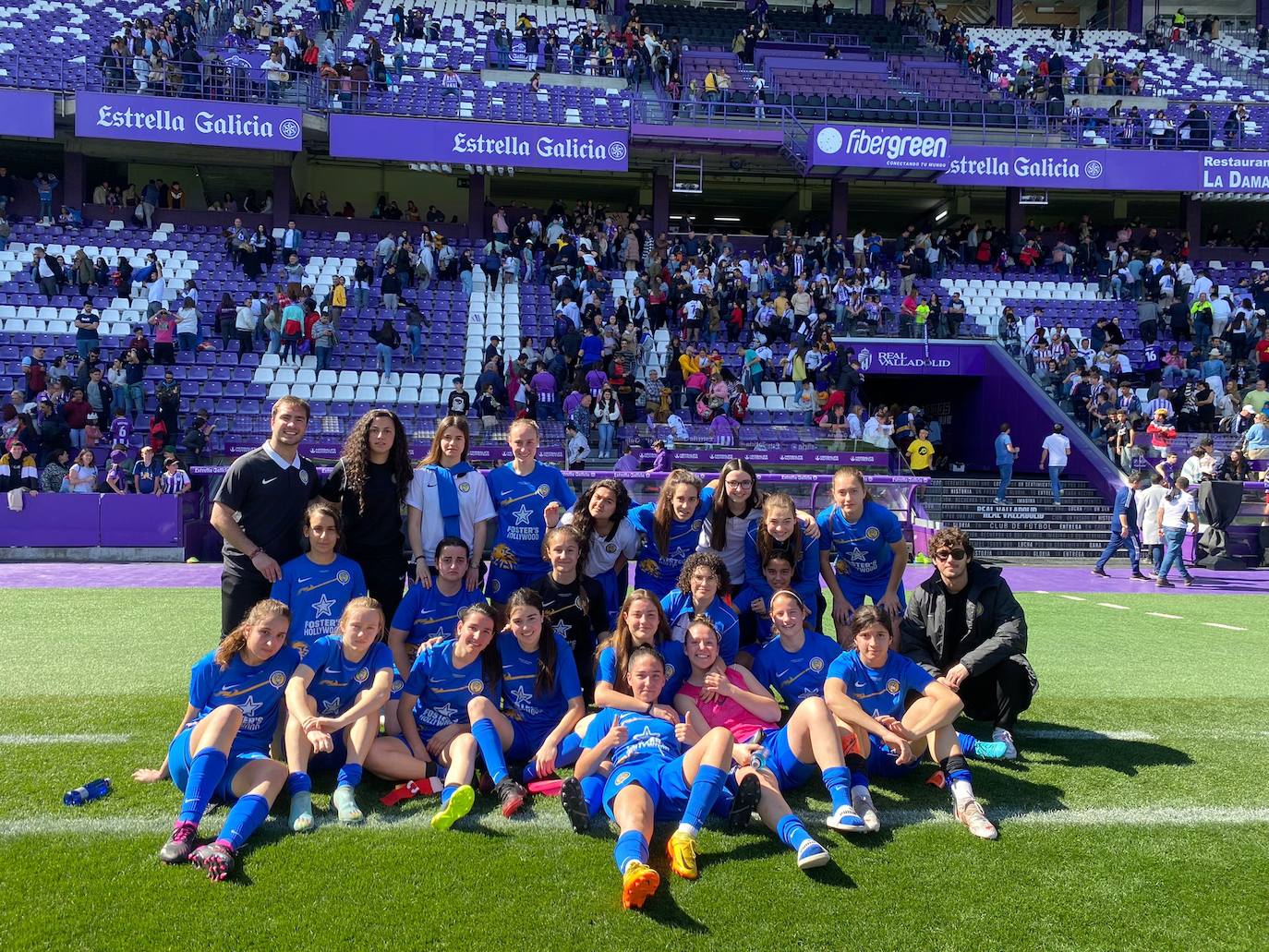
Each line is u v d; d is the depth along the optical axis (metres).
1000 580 5.02
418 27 28.36
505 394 17.28
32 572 12.57
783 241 23.59
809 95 26.36
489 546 5.66
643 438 16.47
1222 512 14.90
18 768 4.39
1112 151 24.17
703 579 4.77
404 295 20.62
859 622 4.45
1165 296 22.34
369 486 5.05
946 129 23.53
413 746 4.39
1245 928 3.20
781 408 18.64
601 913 3.22
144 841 3.66
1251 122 26.72
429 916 3.18
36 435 15.03
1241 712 5.77
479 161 22.33
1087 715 5.70
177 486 14.33
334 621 4.67
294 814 3.87
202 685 4.08
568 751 4.36
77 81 22.17
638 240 22.98
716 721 4.56
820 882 3.47
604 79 26.80
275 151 21.89
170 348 17.38
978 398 22.28
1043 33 34.69
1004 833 3.89
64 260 19.78
